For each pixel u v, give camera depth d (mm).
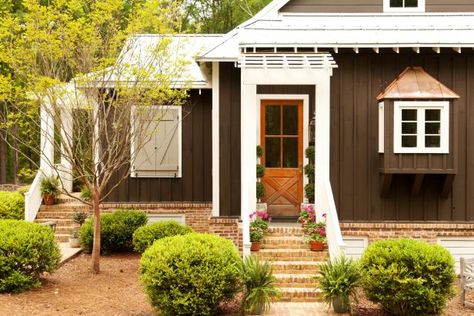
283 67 12391
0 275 10914
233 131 14484
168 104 15750
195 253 9961
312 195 13625
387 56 13656
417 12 15414
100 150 13102
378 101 13578
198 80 16828
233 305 10633
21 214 17172
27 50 11977
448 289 10070
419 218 13656
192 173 17578
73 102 12281
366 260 10289
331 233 11727
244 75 12438
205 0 34688
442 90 13125
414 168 13055
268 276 10031
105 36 12938
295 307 10484
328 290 10117
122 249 15031
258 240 12227
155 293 9859
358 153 13633
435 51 13539
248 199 12281
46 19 11930
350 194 13617
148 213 17281
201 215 17391
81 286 11656
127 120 12492
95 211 12703
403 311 10102
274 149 14859
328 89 12594
